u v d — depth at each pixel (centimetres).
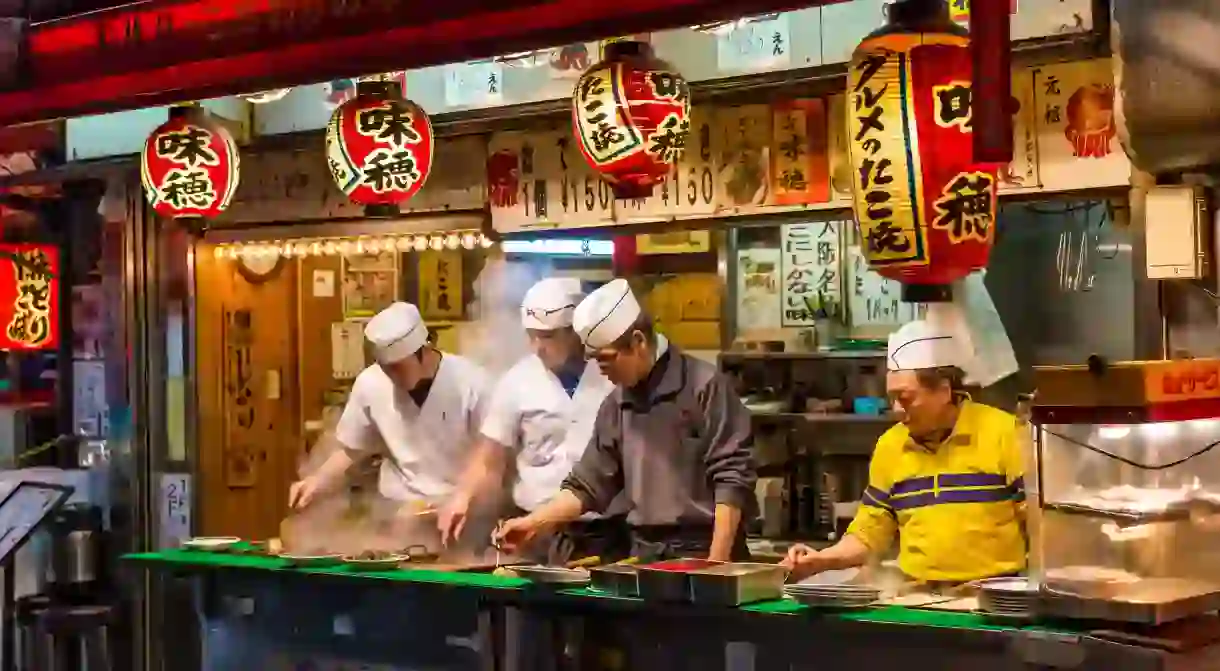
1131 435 359
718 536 485
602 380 593
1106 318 600
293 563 525
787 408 691
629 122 434
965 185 328
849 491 687
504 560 529
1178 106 387
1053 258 618
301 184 672
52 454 755
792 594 401
